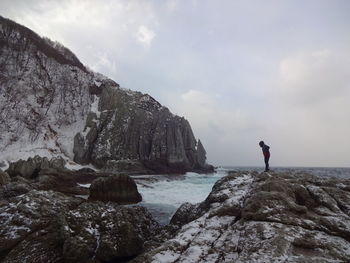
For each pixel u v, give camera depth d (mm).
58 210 10266
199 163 47625
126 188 17938
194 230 7547
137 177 29953
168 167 40562
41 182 19516
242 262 4715
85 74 57938
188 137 48219
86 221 8656
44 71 51188
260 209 6832
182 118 50031
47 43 59156
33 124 40344
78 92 51781
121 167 34531
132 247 8086
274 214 6566
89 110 47531
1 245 7957
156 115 45812
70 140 40719
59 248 7895
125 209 10055
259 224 6199
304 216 6645
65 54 63031
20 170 25688
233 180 11875
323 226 6070
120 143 39438
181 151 43469
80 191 19875
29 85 46844
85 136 40094
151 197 19594
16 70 47500
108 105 46562
